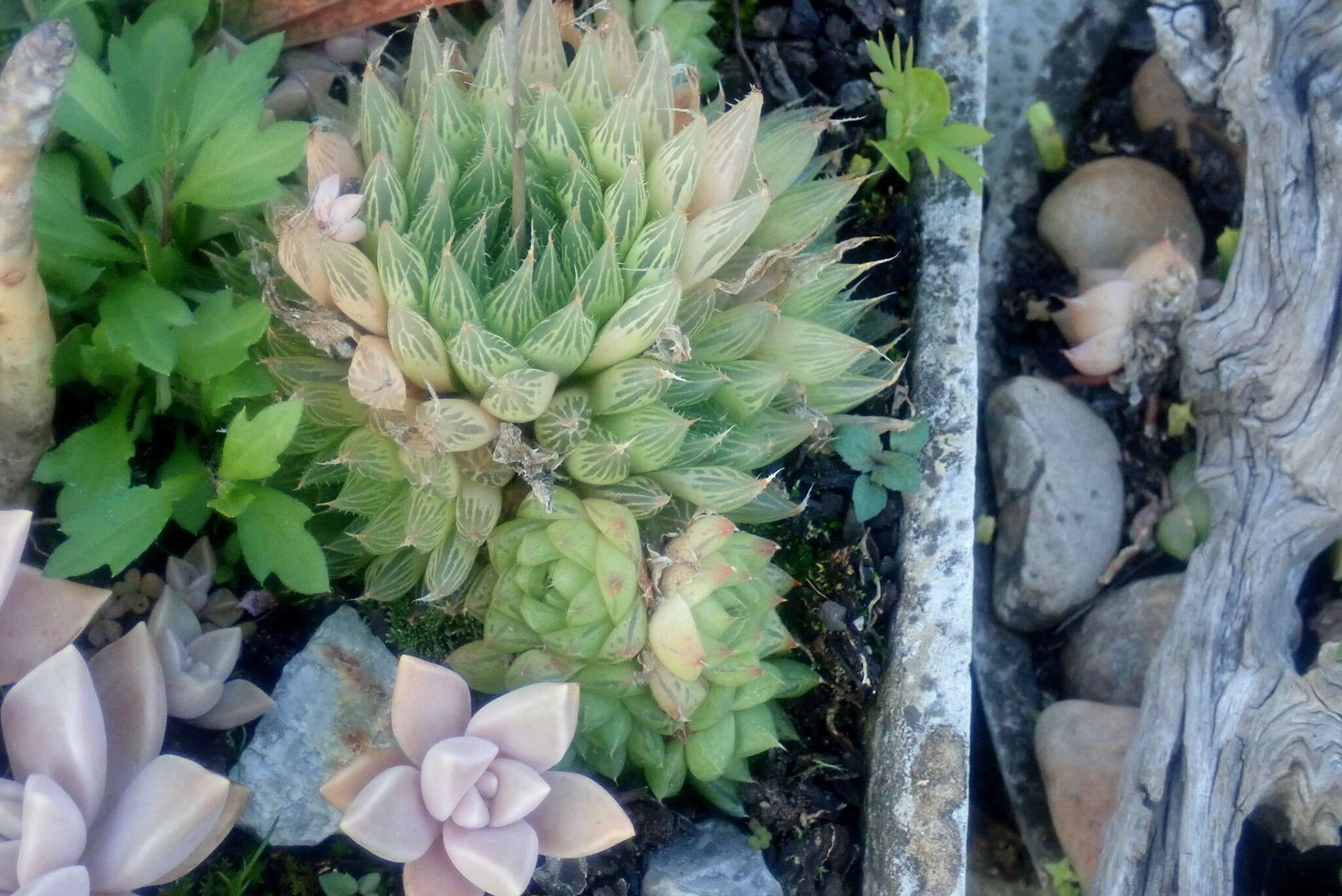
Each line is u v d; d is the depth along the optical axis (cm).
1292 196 49
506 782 39
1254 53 49
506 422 41
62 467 41
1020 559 52
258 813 42
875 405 48
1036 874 52
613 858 44
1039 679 53
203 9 43
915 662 46
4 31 43
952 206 49
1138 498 53
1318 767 46
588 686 42
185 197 41
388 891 43
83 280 41
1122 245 54
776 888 44
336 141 41
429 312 40
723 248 41
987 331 55
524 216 41
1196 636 48
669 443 41
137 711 39
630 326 40
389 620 44
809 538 47
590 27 43
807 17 51
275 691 43
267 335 42
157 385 42
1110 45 57
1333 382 48
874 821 46
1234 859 48
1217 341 50
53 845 37
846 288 49
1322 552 51
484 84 42
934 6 51
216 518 44
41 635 39
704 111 46
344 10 46
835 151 48
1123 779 47
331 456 43
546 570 42
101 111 40
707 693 42
